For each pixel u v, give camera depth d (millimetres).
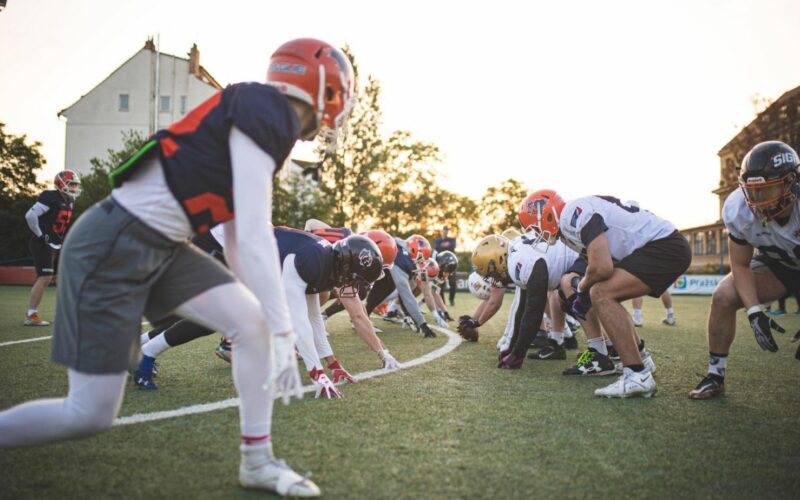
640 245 3947
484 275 5711
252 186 1812
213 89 38031
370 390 3953
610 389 3861
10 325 7625
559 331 5758
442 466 2402
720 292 3871
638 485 2246
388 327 8672
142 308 1920
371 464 2412
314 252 3744
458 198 51312
